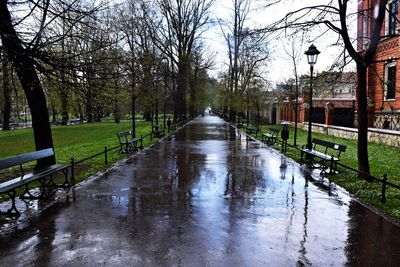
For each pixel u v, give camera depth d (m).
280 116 47.44
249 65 37.38
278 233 6.17
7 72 9.98
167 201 8.20
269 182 10.34
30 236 5.97
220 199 8.40
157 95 28.03
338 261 5.11
